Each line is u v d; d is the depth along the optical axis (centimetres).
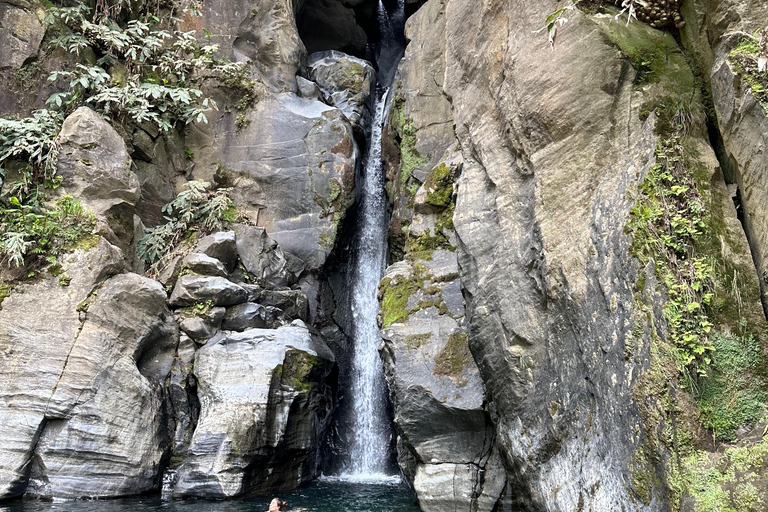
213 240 1099
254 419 900
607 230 556
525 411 652
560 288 605
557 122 648
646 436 465
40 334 862
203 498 861
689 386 457
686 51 603
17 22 1049
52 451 821
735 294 481
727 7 541
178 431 955
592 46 632
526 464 641
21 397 826
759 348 466
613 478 500
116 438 872
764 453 425
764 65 489
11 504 777
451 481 780
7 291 873
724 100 530
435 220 979
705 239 499
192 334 1004
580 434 557
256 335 997
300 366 993
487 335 723
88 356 872
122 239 1041
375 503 855
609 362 520
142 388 912
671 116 560
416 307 902
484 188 812
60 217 941
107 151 1032
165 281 1059
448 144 1087
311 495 916
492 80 813
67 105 1074
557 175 641
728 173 551
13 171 988
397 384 841
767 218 489
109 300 915
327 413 1123
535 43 700
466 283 799
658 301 483
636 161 559
